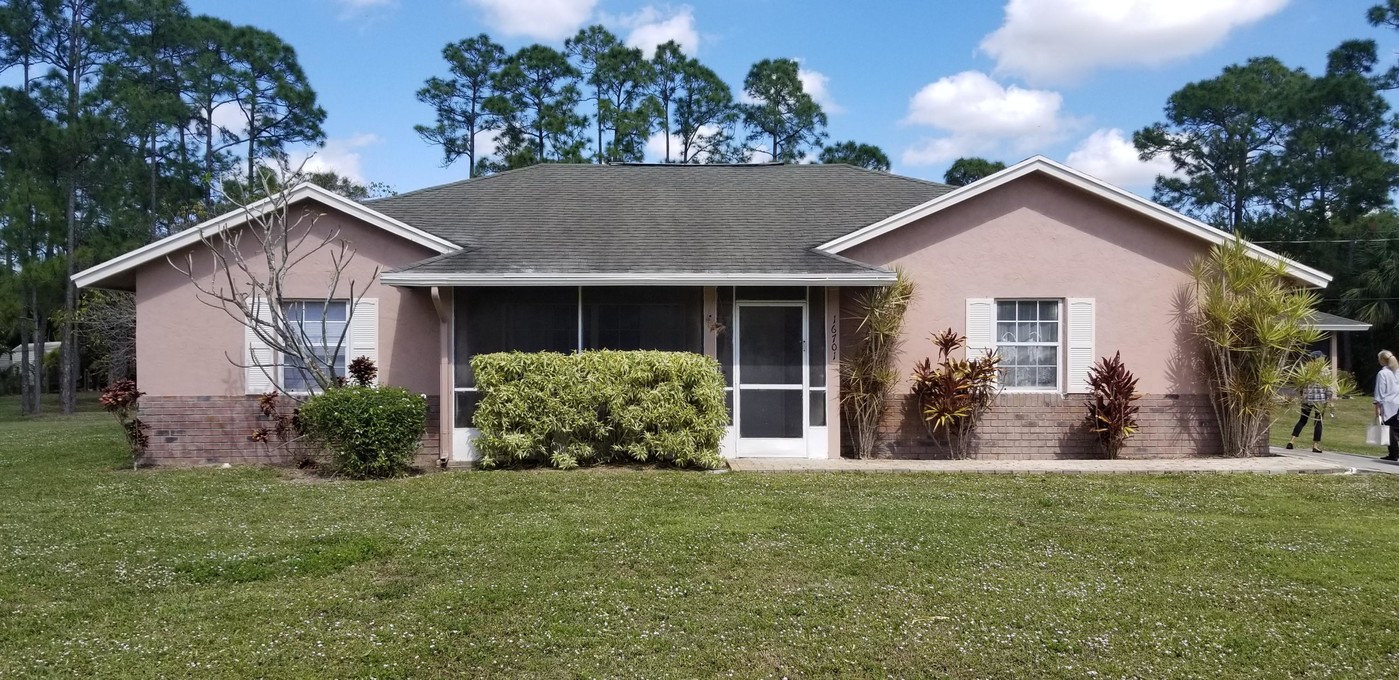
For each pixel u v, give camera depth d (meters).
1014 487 10.42
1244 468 11.73
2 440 16.64
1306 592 6.33
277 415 12.24
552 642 5.34
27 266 26.92
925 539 7.63
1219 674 4.96
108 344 28.67
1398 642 5.41
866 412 12.74
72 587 6.34
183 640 5.35
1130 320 13.02
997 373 12.88
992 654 5.20
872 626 5.61
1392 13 38.56
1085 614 5.83
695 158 39.88
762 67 40.06
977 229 13.00
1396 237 35.00
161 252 12.34
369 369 12.38
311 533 7.86
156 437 12.55
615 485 10.30
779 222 14.19
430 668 5.02
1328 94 39.06
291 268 12.77
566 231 13.67
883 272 11.93
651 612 5.83
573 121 36.66
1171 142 44.03
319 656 5.13
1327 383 12.99
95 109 31.64
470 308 12.42
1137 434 12.98
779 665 5.06
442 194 15.95
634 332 12.59
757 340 12.62
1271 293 12.55
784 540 7.54
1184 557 7.20
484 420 11.59
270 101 38.38
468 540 7.59
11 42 32.88
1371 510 9.22
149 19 35.59
